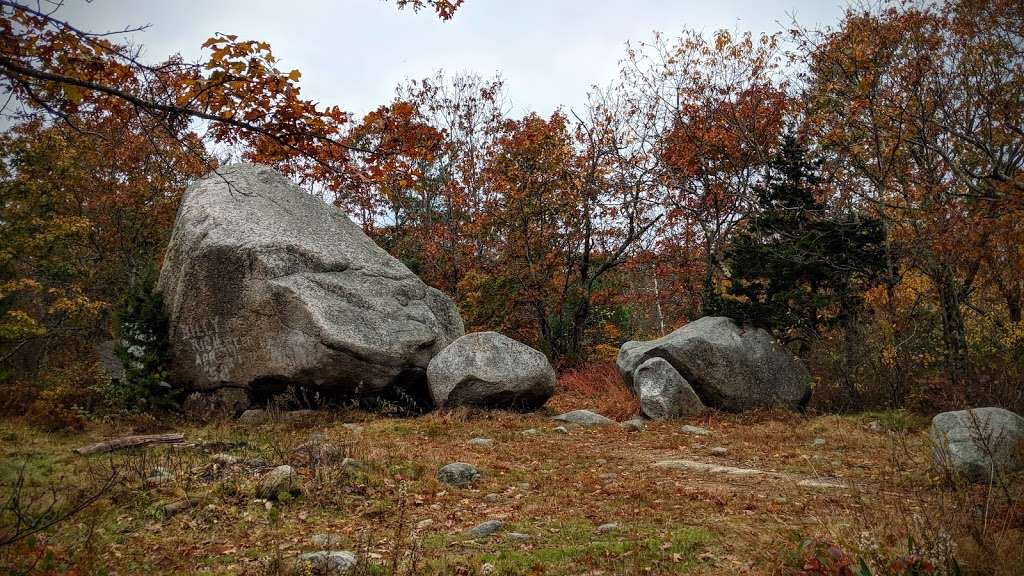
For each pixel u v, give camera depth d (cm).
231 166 1658
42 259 2016
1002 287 1648
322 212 1648
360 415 1296
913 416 1237
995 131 1510
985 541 472
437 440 1110
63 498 691
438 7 665
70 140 1803
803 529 603
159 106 506
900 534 534
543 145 2459
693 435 1228
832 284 1667
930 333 1467
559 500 762
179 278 1401
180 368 1382
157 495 725
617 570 523
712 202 2536
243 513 686
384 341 1352
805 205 1747
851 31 1652
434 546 596
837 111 1706
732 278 1783
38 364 1861
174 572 539
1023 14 1442
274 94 521
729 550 560
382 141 599
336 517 686
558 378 2189
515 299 2523
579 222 2562
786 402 1525
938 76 1535
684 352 1513
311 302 1318
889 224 1602
